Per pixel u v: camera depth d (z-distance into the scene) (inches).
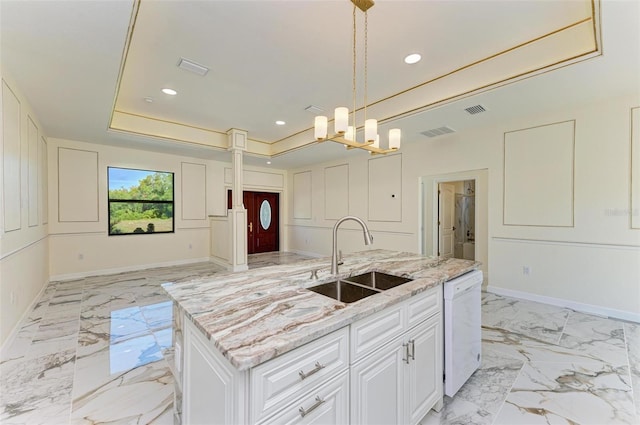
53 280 189.3
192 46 106.3
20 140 116.0
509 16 91.7
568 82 109.4
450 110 138.8
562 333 109.9
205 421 44.8
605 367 86.7
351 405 46.9
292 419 38.4
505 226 157.2
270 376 36.2
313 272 73.3
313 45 106.5
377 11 88.4
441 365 70.4
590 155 130.8
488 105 132.7
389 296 55.9
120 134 181.5
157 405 71.2
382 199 224.5
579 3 85.9
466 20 93.4
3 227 96.5
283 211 324.8
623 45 84.6
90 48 86.8
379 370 52.1
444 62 120.1
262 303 53.2
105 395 74.9
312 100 158.6
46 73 102.0
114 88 114.6
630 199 121.4
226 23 93.4
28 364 89.5
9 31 77.4
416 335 61.9
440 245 207.6
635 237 120.4
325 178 276.2
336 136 81.1
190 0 82.7
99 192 207.0
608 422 65.1
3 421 65.3
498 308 136.9
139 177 224.8
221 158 256.5
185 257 248.7
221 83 136.9
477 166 168.6
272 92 147.6
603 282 127.9
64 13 70.5
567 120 136.8
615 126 124.4
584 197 132.5
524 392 75.9
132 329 115.1
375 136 87.6
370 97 154.9
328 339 43.4
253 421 34.4
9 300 103.2
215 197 266.2
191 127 207.2
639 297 119.7
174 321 62.7
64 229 193.8
